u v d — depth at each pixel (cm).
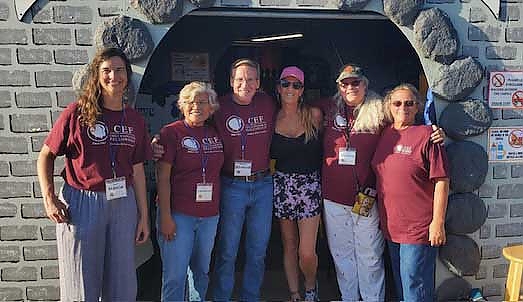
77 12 413
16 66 412
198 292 416
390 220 408
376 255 431
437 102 453
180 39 671
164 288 400
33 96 415
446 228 459
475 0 451
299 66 712
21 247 424
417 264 401
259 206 423
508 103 463
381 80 702
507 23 456
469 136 455
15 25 409
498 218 471
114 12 415
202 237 401
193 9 422
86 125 345
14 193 419
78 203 351
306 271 446
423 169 394
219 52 682
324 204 433
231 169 412
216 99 397
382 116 416
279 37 696
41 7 410
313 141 430
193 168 390
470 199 456
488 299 476
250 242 430
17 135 416
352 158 418
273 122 427
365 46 702
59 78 416
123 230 362
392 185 403
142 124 371
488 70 458
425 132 395
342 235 432
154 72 666
